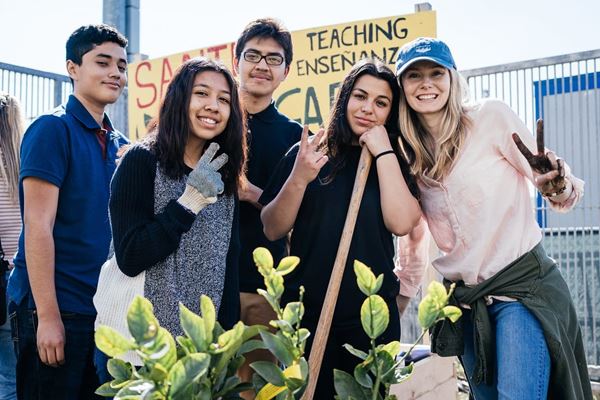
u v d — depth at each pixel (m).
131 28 5.34
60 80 5.11
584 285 4.95
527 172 2.36
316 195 2.52
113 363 1.30
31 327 2.57
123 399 1.10
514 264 2.33
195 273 2.08
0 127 3.06
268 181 3.02
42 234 2.49
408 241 2.85
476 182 2.37
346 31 4.50
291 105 4.66
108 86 2.84
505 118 2.39
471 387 2.57
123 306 2.02
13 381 3.04
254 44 3.12
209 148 2.07
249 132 3.06
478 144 2.41
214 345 1.18
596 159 4.81
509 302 2.35
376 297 1.33
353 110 2.57
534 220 2.46
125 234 1.99
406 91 2.49
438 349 2.48
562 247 5.05
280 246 3.12
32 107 4.95
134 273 2.00
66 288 2.58
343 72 4.51
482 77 5.17
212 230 2.15
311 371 1.88
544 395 2.24
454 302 2.44
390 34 4.38
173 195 2.09
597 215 4.87
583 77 4.83
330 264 2.46
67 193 2.63
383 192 2.46
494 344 2.39
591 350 4.93
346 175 2.56
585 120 4.84
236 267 2.28
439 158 2.44
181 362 1.08
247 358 3.04
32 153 2.55
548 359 2.26
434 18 4.25
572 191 2.34
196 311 2.06
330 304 2.08
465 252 2.43
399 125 2.58
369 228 2.47
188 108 2.15
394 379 1.35
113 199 2.06
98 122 2.87
